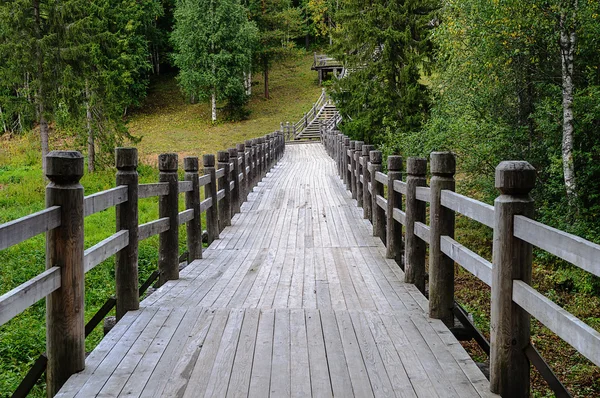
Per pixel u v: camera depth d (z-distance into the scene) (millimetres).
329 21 55125
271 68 56156
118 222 4742
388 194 7145
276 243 8406
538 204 12688
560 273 10352
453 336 4152
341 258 7281
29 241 11984
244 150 13820
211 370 3541
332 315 4680
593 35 10688
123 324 4422
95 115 24234
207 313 4734
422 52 21719
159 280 6145
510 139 13156
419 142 15977
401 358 3730
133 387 3293
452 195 4109
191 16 40844
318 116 43031
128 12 41969
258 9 48781
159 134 39656
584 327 2230
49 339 3443
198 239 7328
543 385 6836
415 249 5832
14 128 35719
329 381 3375
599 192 11703
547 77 12570
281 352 3848
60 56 21547
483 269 3367
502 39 11539
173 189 6098
